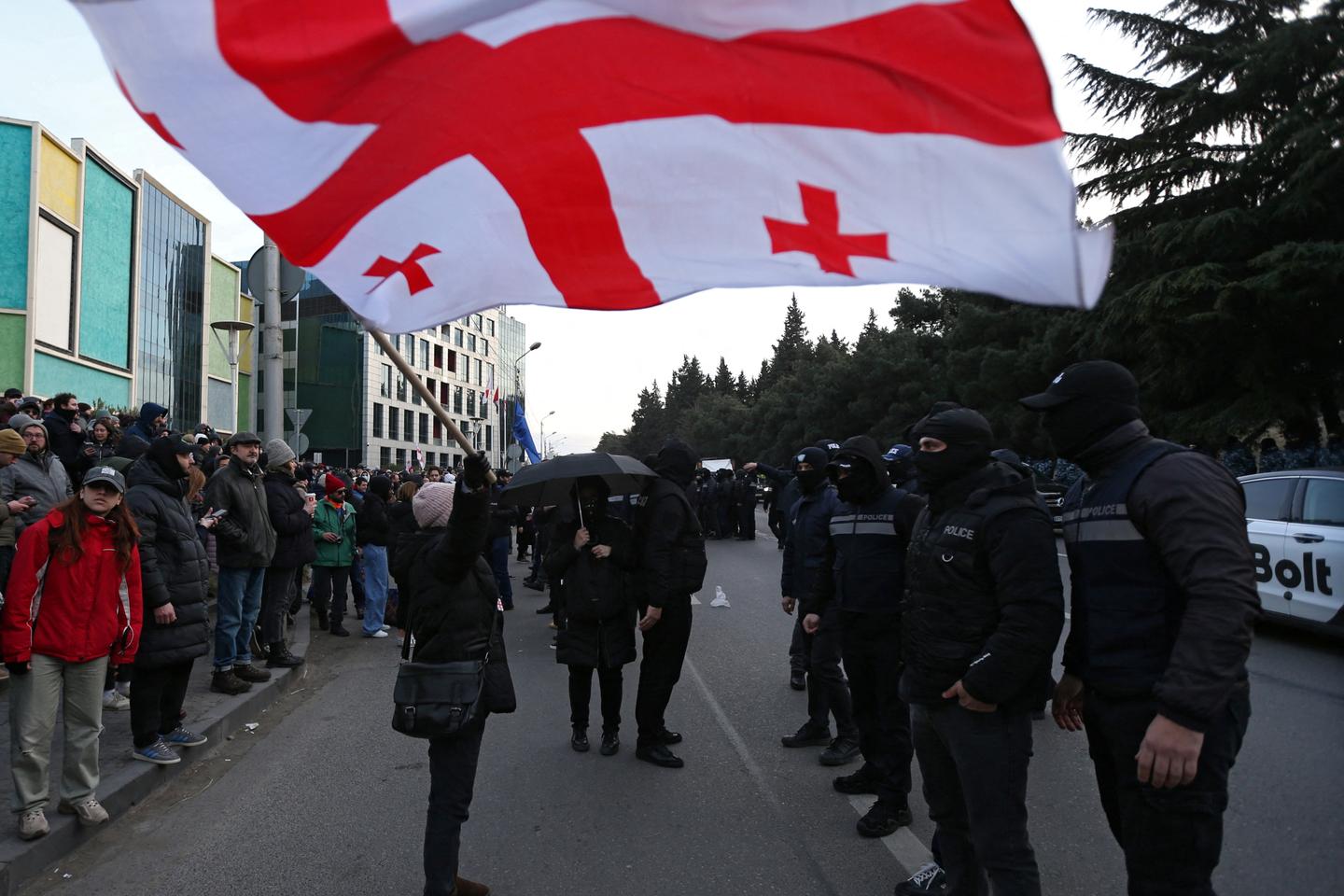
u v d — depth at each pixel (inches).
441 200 97.7
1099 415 98.7
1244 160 807.1
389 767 208.5
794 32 82.7
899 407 1539.1
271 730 241.4
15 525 240.2
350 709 263.1
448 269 100.9
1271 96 820.6
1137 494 93.3
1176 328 775.7
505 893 141.9
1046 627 104.3
